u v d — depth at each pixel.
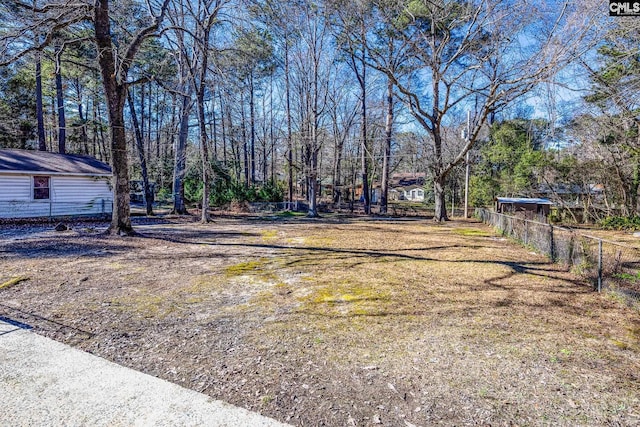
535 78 10.59
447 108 14.94
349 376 2.59
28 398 2.29
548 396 2.33
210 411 2.17
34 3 8.10
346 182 32.72
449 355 2.92
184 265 6.17
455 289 4.89
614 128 11.66
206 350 3.00
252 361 2.81
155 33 9.82
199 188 22.77
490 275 5.70
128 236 9.30
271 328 3.48
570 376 2.59
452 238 10.30
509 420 2.09
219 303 4.21
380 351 2.99
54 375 2.58
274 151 32.09
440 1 13.62
